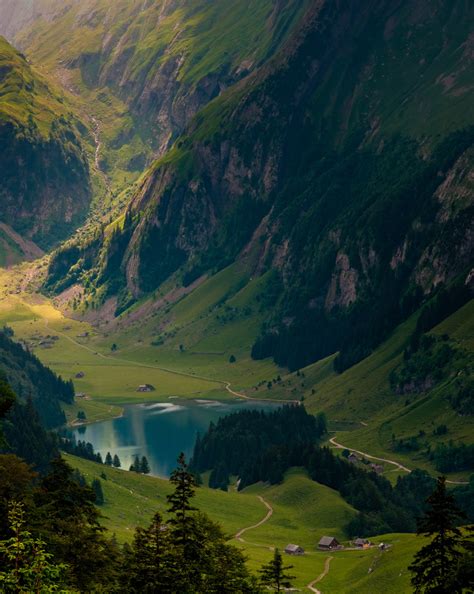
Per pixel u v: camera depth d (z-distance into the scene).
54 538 116.44
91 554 118.75
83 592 111.75
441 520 102.94
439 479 104.50
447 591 99.31
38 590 77.75
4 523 110.31
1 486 120.56
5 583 77.75
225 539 125.00
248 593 121.56
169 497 120.25
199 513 124.81
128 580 112.69
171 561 113.62
